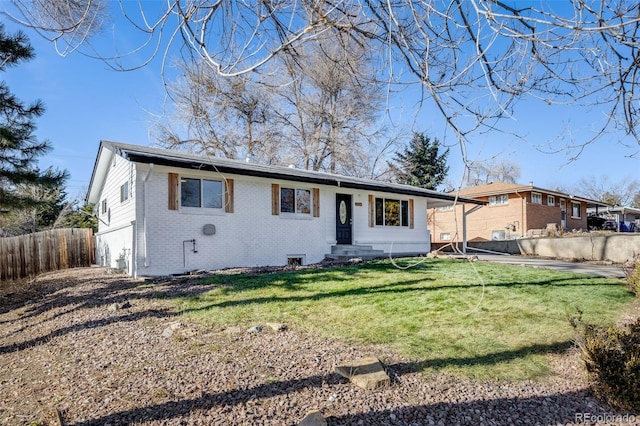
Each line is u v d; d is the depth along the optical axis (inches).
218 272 389.7
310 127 724.7
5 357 193.0
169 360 162.7
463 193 1033.5
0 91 393.4
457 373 145.5
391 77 102.0
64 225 984.3
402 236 631.2
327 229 530.3
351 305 246.2
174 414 117.7
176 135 429.4
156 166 384.5
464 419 115.3
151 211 383.9
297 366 152.3
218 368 151.7
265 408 120.2
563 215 1125.7
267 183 467.5
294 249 489.1
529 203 960.3
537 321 208.5
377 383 134.3
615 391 125.3
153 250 383.6
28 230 927.0
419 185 1009.5
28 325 257.9
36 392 143.4
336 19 96.8
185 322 221.3
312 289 292.8
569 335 185.9
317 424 108.7
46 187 429.1
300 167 776.3
